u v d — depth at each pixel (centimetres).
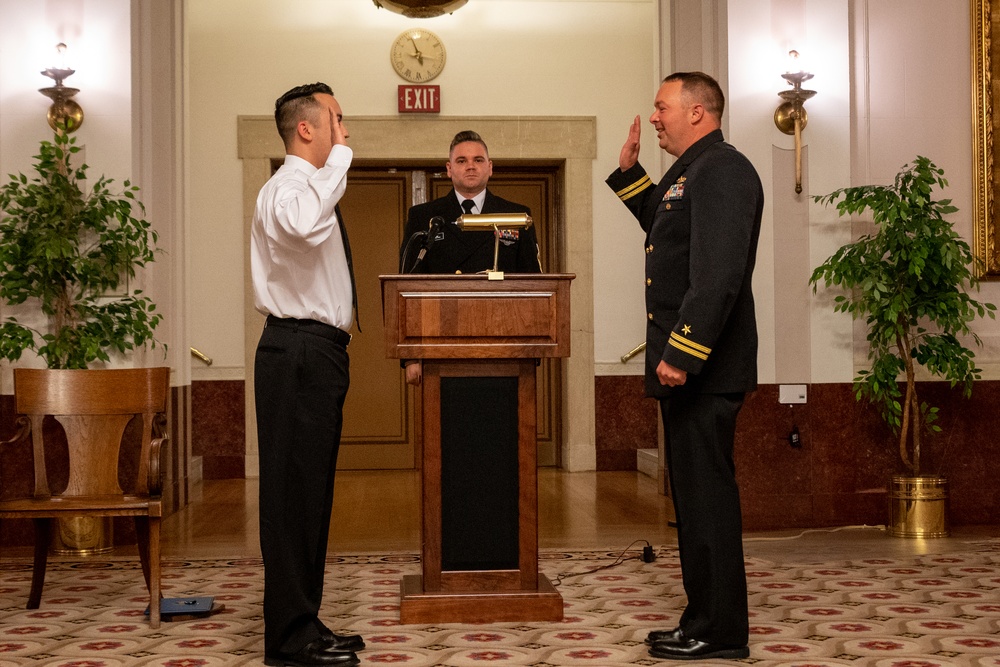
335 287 308
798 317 572
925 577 424
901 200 532
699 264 292
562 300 339
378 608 374
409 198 912
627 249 894
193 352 859
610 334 892
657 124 325
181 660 307
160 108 627
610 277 893
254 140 869
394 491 758
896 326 532
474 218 341
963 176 582
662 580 422
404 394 913
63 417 396
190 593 410
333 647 301
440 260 451
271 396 302
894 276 534
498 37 891
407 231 460
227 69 872
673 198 315
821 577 425
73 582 435
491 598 348
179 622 359
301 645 297
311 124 311
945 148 583
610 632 335
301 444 300
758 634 331
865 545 505
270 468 300
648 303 319
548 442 924
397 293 337
